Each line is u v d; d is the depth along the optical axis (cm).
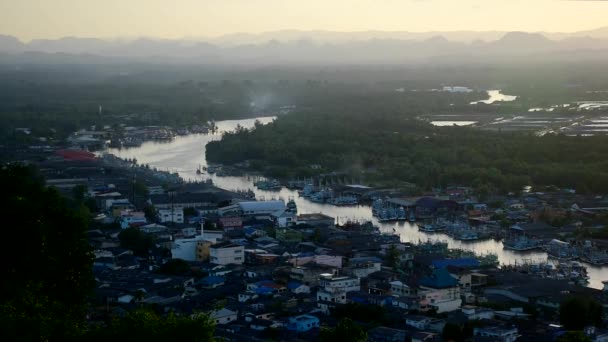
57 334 15100
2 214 18250
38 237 18362
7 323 14088
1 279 17400
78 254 19675
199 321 15875
